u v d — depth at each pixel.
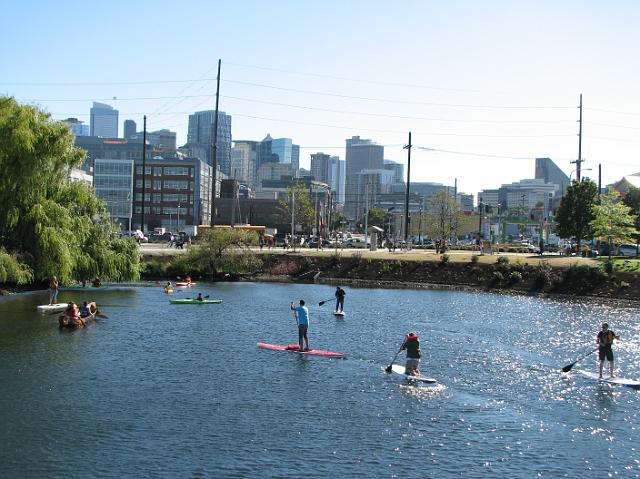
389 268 82.50
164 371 28.45
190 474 17.31
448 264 81.25
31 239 50.72
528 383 28.22
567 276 72.06
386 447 19.77
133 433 20.39
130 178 187.25
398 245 121.50
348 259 85.62
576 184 90.88
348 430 21.22
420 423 22.14
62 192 54.84
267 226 178.25
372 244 101.56
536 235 174.00
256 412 22.86
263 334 38.75
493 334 41.38
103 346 33.38
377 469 18.05
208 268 79.56
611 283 68.75
